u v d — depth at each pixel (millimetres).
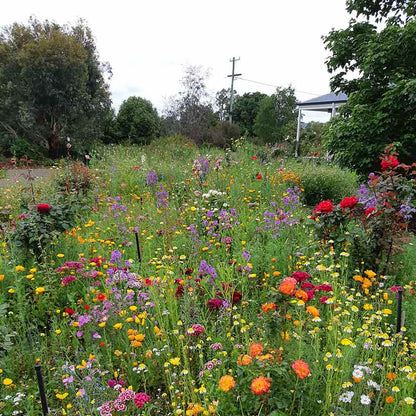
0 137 27594
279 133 39562
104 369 2641
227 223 4859
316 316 2141
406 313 3133
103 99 30469
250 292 3648
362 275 3842
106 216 5871
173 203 7105
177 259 4094
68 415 2133
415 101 6340
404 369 2023
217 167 8172
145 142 32688
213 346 2389
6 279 3744
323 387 2170
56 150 27891
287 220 5035
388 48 6793
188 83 31141
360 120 6875
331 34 8039
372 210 3779
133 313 2973
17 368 2645
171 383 2252
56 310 3131
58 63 25875
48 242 4223
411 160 6973
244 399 1966
